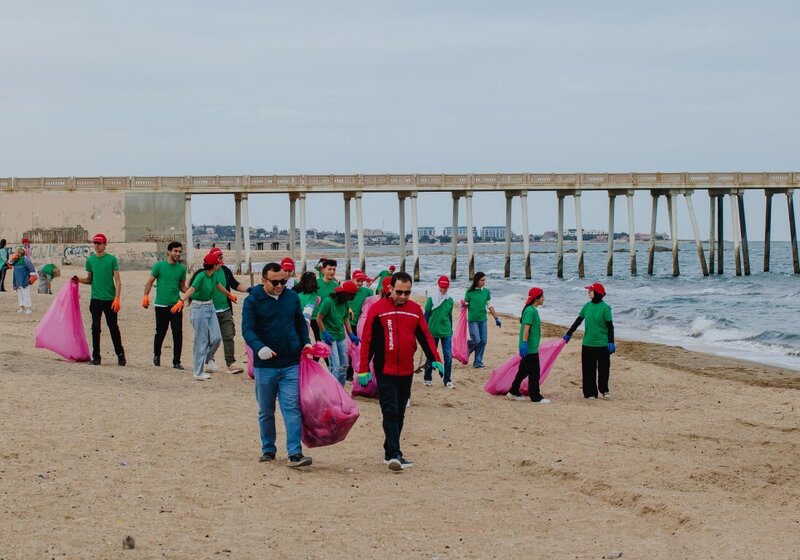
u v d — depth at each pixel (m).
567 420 14.00
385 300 10.27
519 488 9.65
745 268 67.88
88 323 23.70
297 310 10.00
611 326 16.30
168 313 16.56
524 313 15.59
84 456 9.60
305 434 10.10
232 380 15.56
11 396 12.30
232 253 147.50
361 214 59.12
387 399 10.23
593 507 9.03
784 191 66.75
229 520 7.89
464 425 13.09
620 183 61.84
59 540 7.06
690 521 8.46
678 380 19.16
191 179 55.53
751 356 24.78
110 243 54.47
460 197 64.62
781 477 10.55
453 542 7.63
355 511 8.39
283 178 57.09
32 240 53.91
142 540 7.20
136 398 13.02
